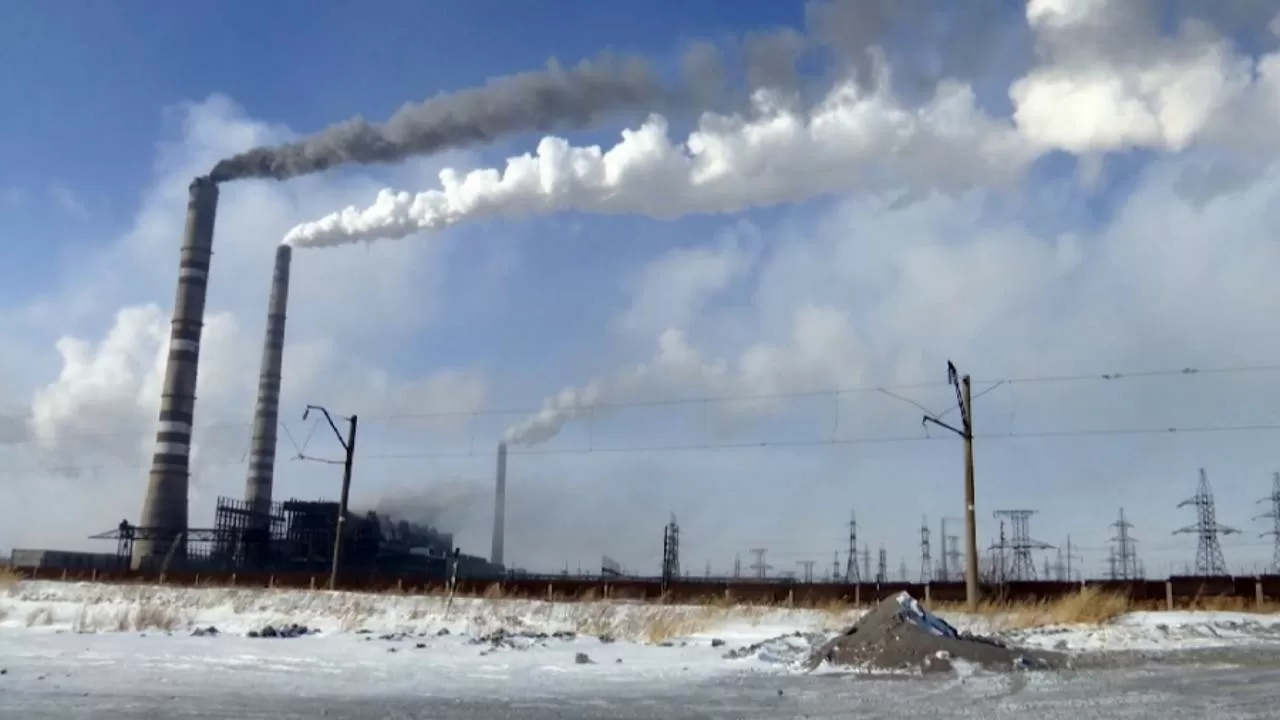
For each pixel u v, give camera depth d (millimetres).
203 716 11539
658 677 16312
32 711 11633
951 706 12719
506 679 15945
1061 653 19172
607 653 20453
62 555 90688
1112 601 30266
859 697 13680
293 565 88562
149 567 91125
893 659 17375
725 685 15195
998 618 28875
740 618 31391
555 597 46969
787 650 19047
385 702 13031
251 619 31422
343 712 12047
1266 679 15539
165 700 12805
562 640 23203
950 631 19016
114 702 12523
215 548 92125
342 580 58875
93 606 36656
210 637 22375
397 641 22094
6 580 50312
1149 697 13422
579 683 15508
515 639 22734
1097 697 13484
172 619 26625
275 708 12289
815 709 12562
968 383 35062
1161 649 20797
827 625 29609
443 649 20688
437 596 45125
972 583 33562
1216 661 18328
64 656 18016
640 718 11797
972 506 34219
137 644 20406
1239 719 11406
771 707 12773
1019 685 14961
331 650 20062
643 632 26297
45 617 28406
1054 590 40281
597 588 48781
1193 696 13500
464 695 13891
